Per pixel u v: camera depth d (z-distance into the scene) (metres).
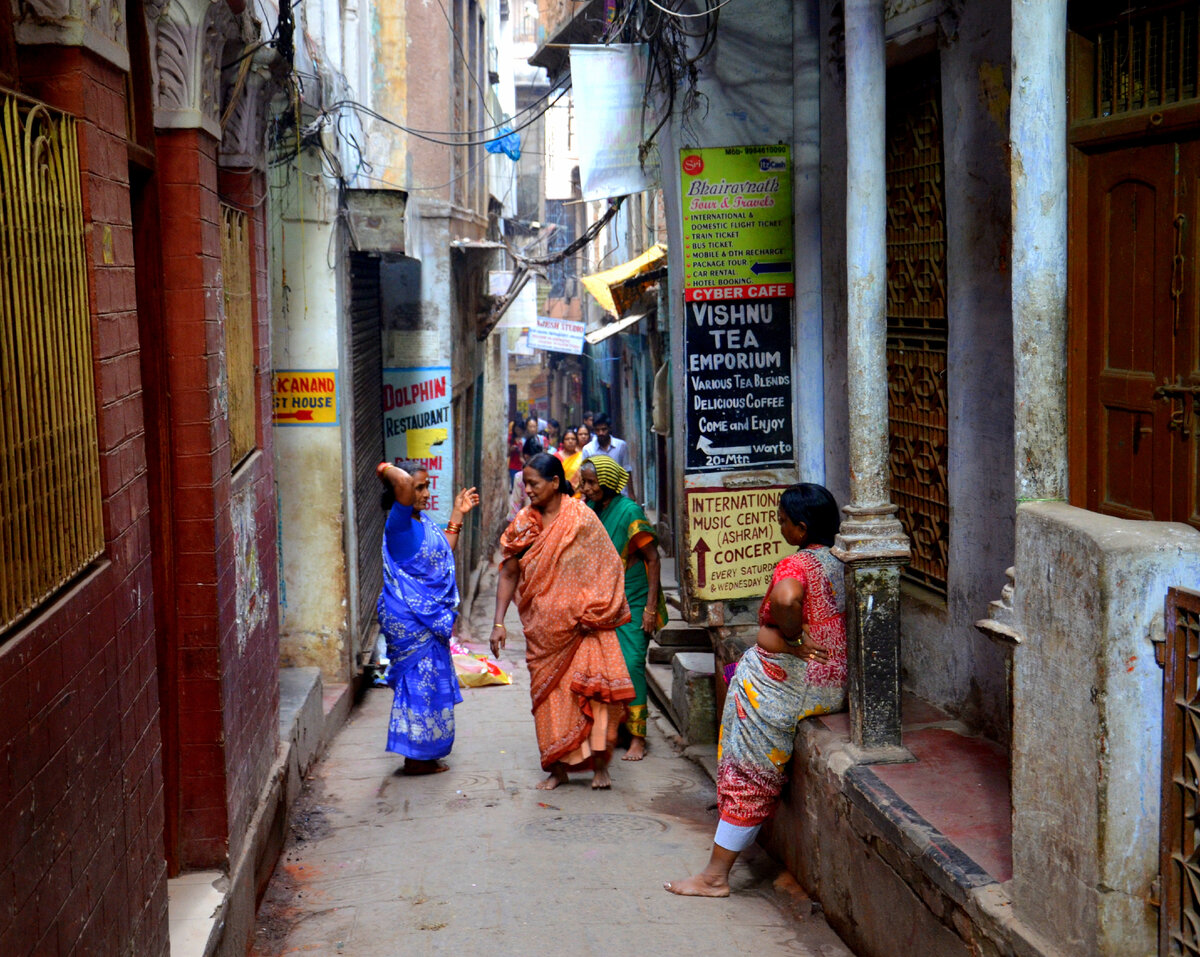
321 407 8.54
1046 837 3.06
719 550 6.78
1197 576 2.79
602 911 4.68
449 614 6.79
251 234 5.63
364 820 6.04
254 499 5.38
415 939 4.43
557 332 20.23
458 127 14.75
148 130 4.07
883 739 4.54
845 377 6.40
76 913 2.65
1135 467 4.05
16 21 2.80
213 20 4.32
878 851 4.08
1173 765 2.72
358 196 9.02
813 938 4.47
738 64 6.68
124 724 3.08
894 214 5.88
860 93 4.64
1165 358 3.86
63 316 2.70
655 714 8.30
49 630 2.50
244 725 4.85
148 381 4.21
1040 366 3.38
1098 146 4.16
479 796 6.38
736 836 4.83
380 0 11.34
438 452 12.02
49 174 2.63
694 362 6.71
